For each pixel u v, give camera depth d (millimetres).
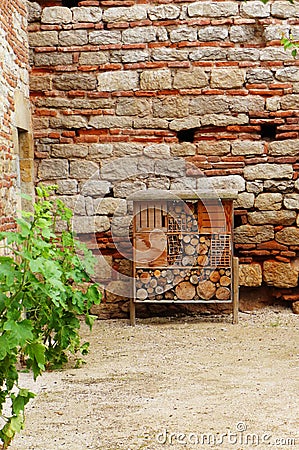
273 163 7672
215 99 7660
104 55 7715
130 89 7703
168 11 7660
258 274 7684
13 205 6637
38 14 7727
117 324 7461
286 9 7621
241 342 6520
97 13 7699
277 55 7629
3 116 6340
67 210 6051
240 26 7648
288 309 7801
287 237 7660
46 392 5039
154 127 7711
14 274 3797
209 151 7695
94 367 5734
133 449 3887
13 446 3986
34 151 7758
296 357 5930
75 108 7742
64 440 4066
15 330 3688
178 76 7672
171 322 7496
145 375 5449
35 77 7730
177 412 4512
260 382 5172
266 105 7637
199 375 5410
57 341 5746
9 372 3832
